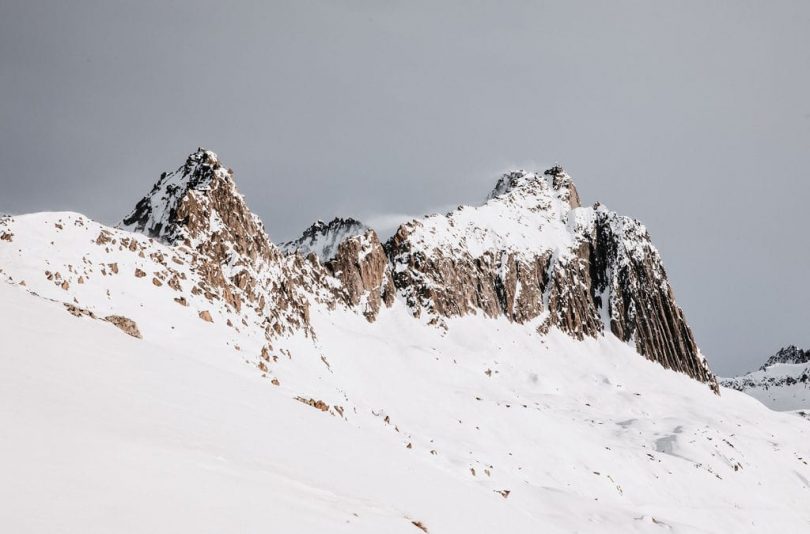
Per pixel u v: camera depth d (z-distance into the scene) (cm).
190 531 1020
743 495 9938
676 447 11194
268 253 10512
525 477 7862
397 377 10838
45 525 862
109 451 1233
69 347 2077
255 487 1377
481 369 15675
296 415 2750
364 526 1419
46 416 1323
